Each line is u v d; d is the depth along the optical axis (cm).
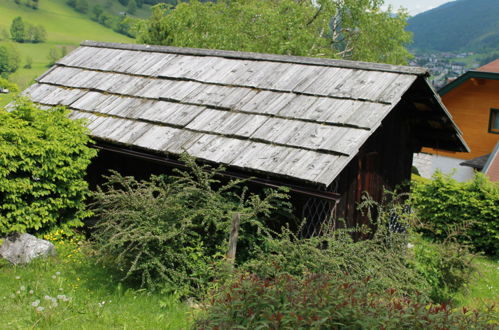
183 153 828
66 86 1223
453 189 1384
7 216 891
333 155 783
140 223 783
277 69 1051
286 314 501
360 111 863
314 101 921
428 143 1242
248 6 2655
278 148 826
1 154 866
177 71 1140
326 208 887
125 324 669
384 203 1090
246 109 944
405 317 498
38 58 8544
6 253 875
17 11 10888
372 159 1025
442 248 913
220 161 830
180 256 767
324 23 2767
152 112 1021
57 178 961
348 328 495
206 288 760
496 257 1336
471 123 2350
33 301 720
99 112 1077
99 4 12325
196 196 836
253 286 535
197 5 2661
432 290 880
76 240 1013
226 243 786
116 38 10794
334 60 1020
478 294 1005
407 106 1103
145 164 1030
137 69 1200
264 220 840
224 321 517
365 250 785
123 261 789
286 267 732
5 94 1033
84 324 666
